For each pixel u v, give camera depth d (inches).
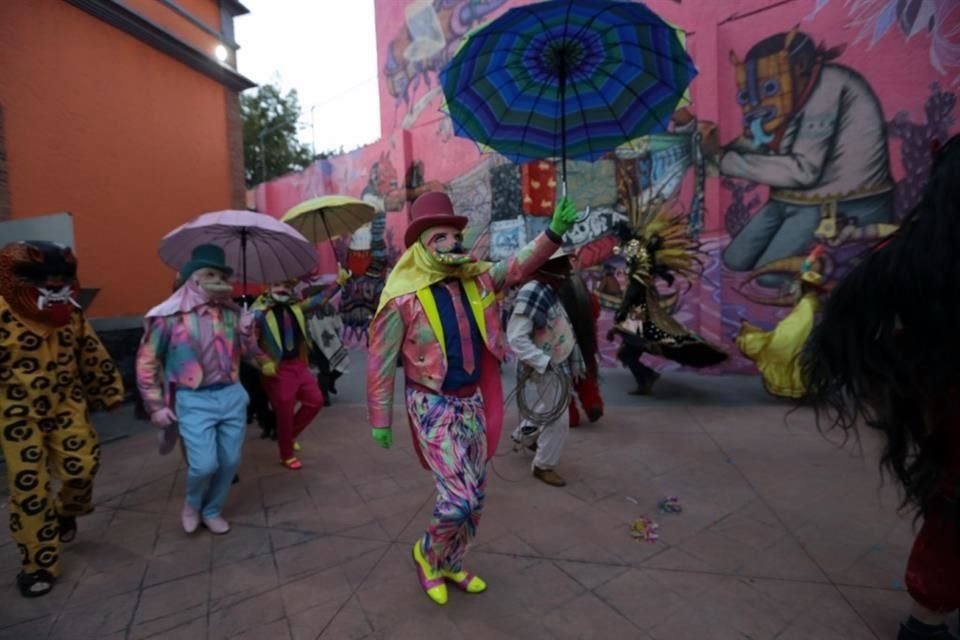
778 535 130.0
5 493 169.3
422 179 428.8
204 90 356.2
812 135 276.8
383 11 460.4
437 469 103.7
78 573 123.3
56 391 121.7
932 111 251.6
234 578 119.8
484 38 109.5
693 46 299.4
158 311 136.4
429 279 105.3
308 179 555.2
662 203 313.4
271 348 179.0
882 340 74.1
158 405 134.7
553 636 97.6
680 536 131.0
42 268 114.8
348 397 300.2
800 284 242.4
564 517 142.4
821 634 96.2
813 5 272.1
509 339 149.2
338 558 127.0
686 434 204.1
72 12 273.6
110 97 293.3
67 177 271.3
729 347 302.0
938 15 247.3
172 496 166.6
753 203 292.2
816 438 194.5
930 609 85.6
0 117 242.2
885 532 129.8
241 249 181.8
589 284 337.4
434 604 107.9
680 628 98.7
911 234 72.1
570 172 340.5
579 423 220.1
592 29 108.6
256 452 204.8
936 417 75.4
